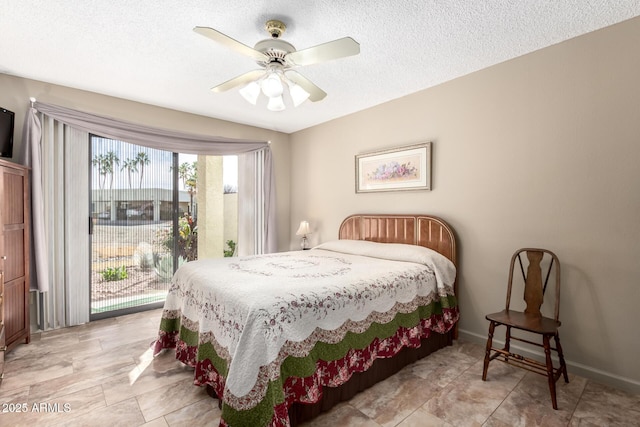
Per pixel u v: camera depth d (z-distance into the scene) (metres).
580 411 1.86
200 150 4.05
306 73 2.86
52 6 1.93
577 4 1.91
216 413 1.82
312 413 1.75
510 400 1.97
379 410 1.86
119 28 2.17
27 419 1.75
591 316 2.23
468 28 2.16
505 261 2.66
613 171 2.13
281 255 3.26
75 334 2.99
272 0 1.87
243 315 1.65
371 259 2.98
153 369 2.33
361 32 2.21
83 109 3.26
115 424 1.72
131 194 3.67
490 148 2.74
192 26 2.15
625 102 2.08
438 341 2.71
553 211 2.39
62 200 3.14
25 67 2.76
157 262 3.87
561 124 2.35
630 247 2.07
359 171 3.89
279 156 4.93
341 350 1.87
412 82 3.07
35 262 2.89
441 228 3.01
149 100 3.57
